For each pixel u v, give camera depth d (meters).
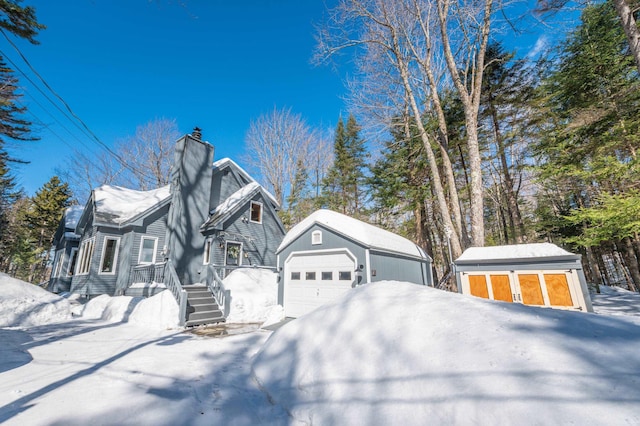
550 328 2.25
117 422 2.72
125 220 11.48
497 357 2.02
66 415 2.83
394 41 12.46
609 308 9.15
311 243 9.27
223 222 13.22
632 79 11.22
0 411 2.90
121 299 9.70
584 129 11.91
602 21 12.01
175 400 3.20
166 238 12.21
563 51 13.30
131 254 11.30
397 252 9.70
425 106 14.49
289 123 25.98
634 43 6.71
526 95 15.12
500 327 2.38
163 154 26.86
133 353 5.20
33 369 4.27
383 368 2.46
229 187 16.53
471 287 7.68
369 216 23.03
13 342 5.96
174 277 9.03
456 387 1.92
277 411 2.79
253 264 13.98
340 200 23.80
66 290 13.44
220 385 3.65
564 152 12.48
